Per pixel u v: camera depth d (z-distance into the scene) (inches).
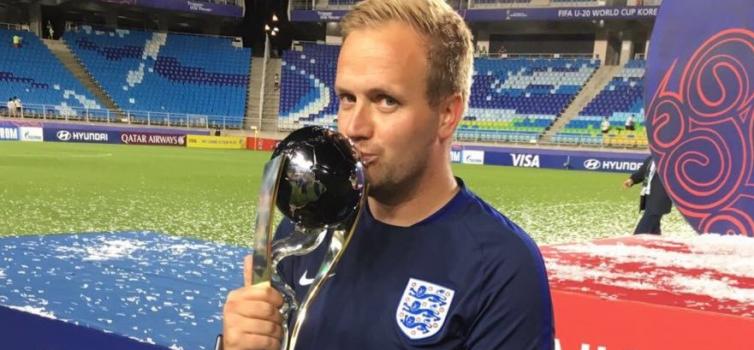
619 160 804.0
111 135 946.7
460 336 43.6
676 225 307.3
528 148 906.1
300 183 35.3
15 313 82.8
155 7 1109.7
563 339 67.3
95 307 84.0
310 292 39.2
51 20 1227.2
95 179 396.8
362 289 46.2
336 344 45.8
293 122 1151.6
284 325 38.9
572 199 402.3
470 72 45.8
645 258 90.2
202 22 1309.1
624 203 385.1
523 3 1165.7
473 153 898.7
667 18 120.7
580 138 956.0
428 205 46.6
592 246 102.3
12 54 1025.5
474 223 45.8
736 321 56.1
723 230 118.3
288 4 1267.2
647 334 61.6
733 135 113.8
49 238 135.6
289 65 1241.4
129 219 242.4
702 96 117.6
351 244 48.3
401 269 45.6
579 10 1058.7
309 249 38.7
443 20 42.7
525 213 321.4
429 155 44.4
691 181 121.7
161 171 486.6
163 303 87.7
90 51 1124.5
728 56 112.7
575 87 1095.0
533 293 43.2
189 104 1119.6
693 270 80.7
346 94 42.4
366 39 41.4
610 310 63.6
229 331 37.0
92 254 120.1
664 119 124.3
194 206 289.9
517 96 1109.7
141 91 1102.4
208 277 105.1
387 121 41.2
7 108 921.5
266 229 36.3
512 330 42.6
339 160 35.9
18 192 311.7
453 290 43.8
